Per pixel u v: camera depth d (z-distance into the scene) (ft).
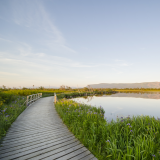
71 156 9.77
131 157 8.92
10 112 23.29
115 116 29.94
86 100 70.54
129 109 40.65
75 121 18.66
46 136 13.76
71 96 97.09
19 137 13.30
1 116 18.79
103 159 9.56
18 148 10.81
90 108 33.65
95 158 9.62
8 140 12.45
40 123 18.84
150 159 8.68
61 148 11.02
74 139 13.05
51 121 20.06
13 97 41.24
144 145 9.83
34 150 10.53
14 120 19.98
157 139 11.62
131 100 72.18
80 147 11.29
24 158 9.32
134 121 17.15
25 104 34.86
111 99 78.69
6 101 35.40
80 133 13.98
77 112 23.76
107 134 12.62
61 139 13.00
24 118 21.67
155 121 17.13
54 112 27.37
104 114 32.32
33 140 12.59
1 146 11.08
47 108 32.40
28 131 15.26
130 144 10.66
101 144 12.00
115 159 9.16
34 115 24.08
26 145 11.43
